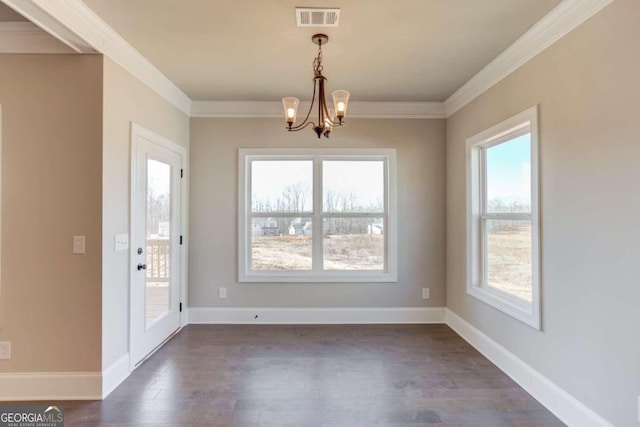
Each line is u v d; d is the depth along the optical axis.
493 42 2.54
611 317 1.81
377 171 4.08
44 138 2.36
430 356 3.06
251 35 2.45
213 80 3.29
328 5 2.09
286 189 4.07
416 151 4.02
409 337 3.53
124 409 2.23
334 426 2.05
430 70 3.05
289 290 3.99
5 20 2.24
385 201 4.07
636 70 1.67
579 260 2.02
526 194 2.69
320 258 4.04
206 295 3.97
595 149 1.91
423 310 4.02
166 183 3.41
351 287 4.00
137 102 2.83
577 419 2.01
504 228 3.00
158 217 3.25
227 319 3.96
